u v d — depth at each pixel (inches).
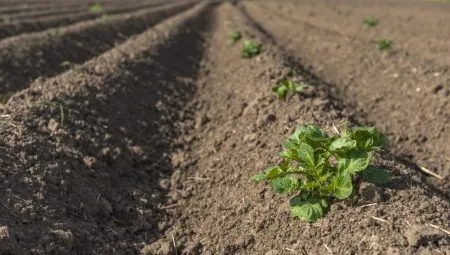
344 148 47.5
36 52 94.2
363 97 86.8
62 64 93.8
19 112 61.9
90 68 81.5
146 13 177.8
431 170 64.9
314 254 46.8
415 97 80.9
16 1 214.1
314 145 49.4
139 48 100.7
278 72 83.0
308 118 64.4
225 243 51.6
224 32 144.8
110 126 67.3
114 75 79.5
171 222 55.7
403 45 121.5
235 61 101.8
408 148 70.5
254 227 51.5
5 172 51.1
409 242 44.6
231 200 56.1
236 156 62.7
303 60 109.0
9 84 83.0
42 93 69.0
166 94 84.4
